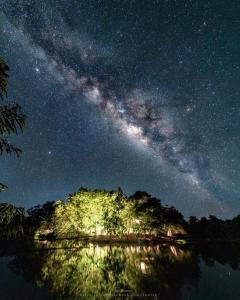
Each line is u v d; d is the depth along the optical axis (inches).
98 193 3565.5
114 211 3567.9
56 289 1190.3
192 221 4389.8
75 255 2336.4
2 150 402.9
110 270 1640.0
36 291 1160.2
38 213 3892.7
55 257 2222.0
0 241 2810.0
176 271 1605.6
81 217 3484.3
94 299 1032.2
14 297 1081.4
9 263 1927.9
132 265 1815.9
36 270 1653.5
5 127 396.5
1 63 405.1
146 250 2743.6
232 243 3646.7
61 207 3545.8
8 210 409.7
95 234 3558.1
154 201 4217.5
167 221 4023.1
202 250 2775.6
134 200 3964.1
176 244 3440.0
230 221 4520.2
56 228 3481.8
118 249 2824.8
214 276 1466.5
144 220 3791.8
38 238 3304.6
